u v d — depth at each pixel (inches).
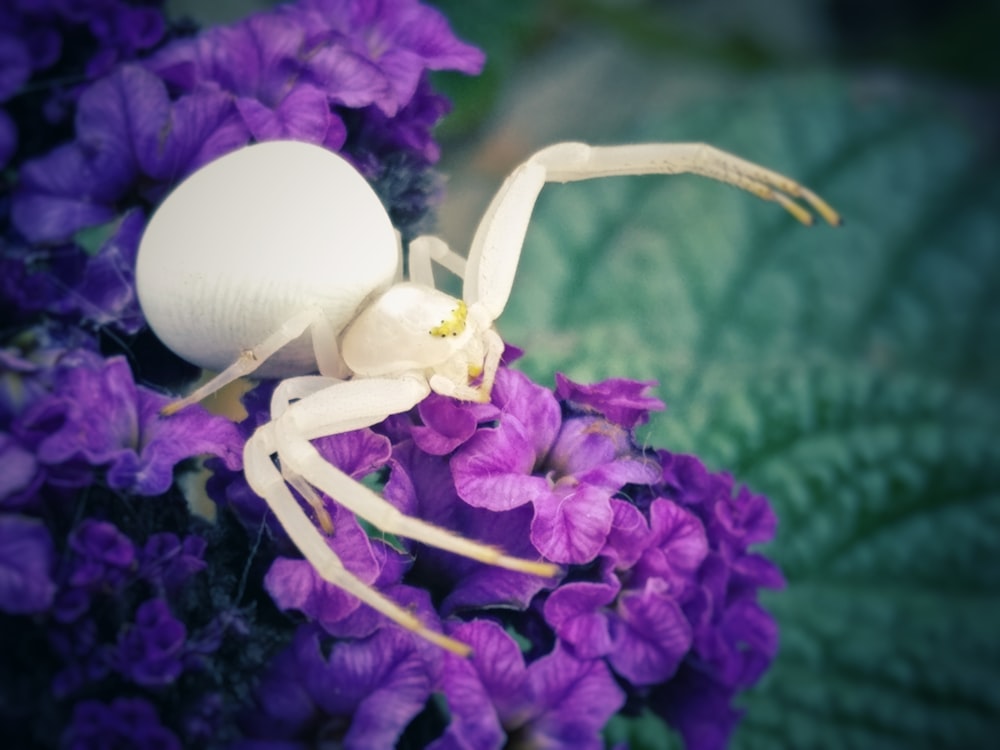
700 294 2.7
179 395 1.9
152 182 1.8
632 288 2.7
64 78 1.8
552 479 1.8
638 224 2.7
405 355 1.9
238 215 1.8
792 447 2.4
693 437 2.4
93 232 2.0
